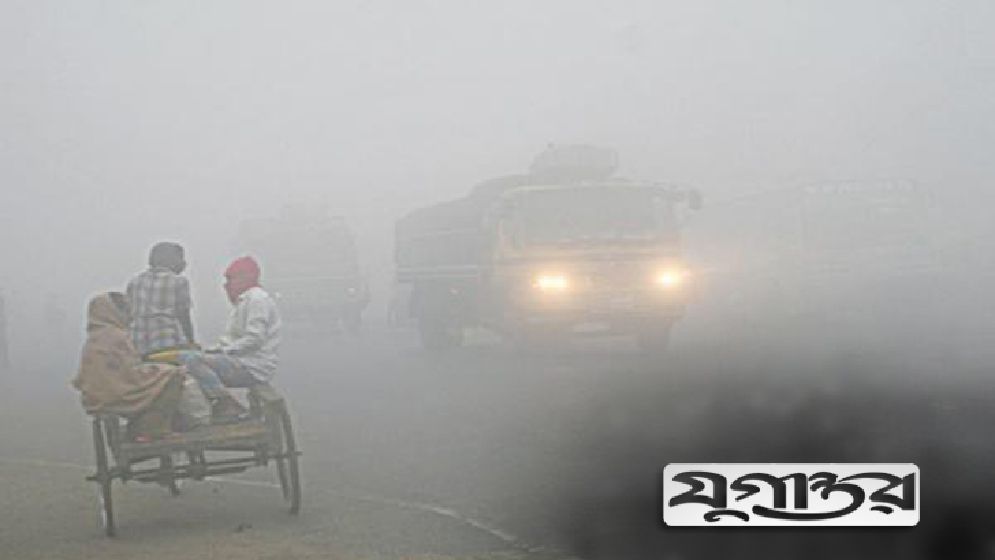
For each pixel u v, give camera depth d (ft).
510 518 45.14
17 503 51.49
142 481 45.44
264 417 47.52
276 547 41.73
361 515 46.96
